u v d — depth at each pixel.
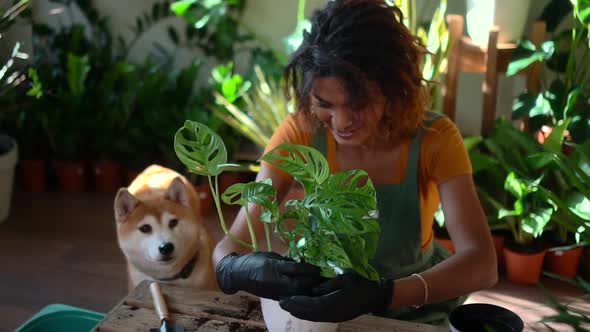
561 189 2.20
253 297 1.12
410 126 1.19
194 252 1.74
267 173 1.30
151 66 3.01
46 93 2.89
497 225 2.33
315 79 1.01
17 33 3.18
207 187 2.76
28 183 3.01
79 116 2.92
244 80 2.94
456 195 1.24
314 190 0.85
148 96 2.90
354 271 0.91
